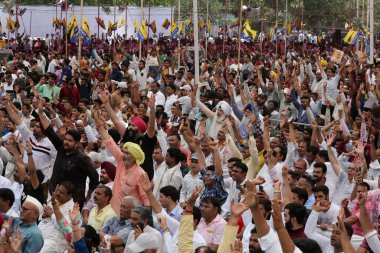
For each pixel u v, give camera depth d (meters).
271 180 16.25
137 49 46.88
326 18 74.06
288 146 18.11
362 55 37.50
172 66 34.41
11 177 19.16
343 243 11.74
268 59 44.25
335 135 17.77
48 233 13.81
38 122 18.58
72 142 15.73
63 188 14.66
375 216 14.29
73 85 28.28
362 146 16.31
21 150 18.75
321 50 56.38
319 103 25.30
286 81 29.59
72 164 15.73
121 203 14.00
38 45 46.22
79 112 23.03
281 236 10.55
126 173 14.98
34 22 57.47
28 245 13.30
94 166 15.84
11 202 14.77
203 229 13.72
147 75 32.72
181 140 20.16
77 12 59.31
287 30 53.59
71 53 44.41
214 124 20.52
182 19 66.19
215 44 53.22
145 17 58.84
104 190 14.94
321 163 16.06
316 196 14.50
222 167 16.55
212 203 13.67
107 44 49.38
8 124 20.94
